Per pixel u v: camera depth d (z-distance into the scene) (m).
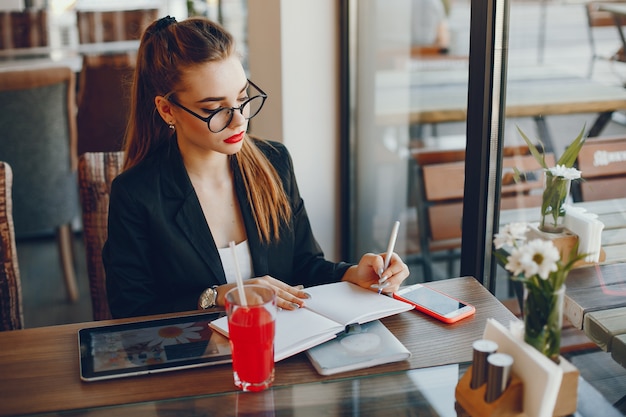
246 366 1.11
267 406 1.09
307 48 2.31
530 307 1.01
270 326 1.10
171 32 1.45
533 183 1.71
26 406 1.10
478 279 1.67
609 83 1.62
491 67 1.54
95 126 3.08
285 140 2.38
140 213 1.52
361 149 2.42
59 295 3.10
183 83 1.42
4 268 1.66
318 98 2.37
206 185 1.58
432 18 2.16
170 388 1.13
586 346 1.40
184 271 1.54
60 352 1.25
